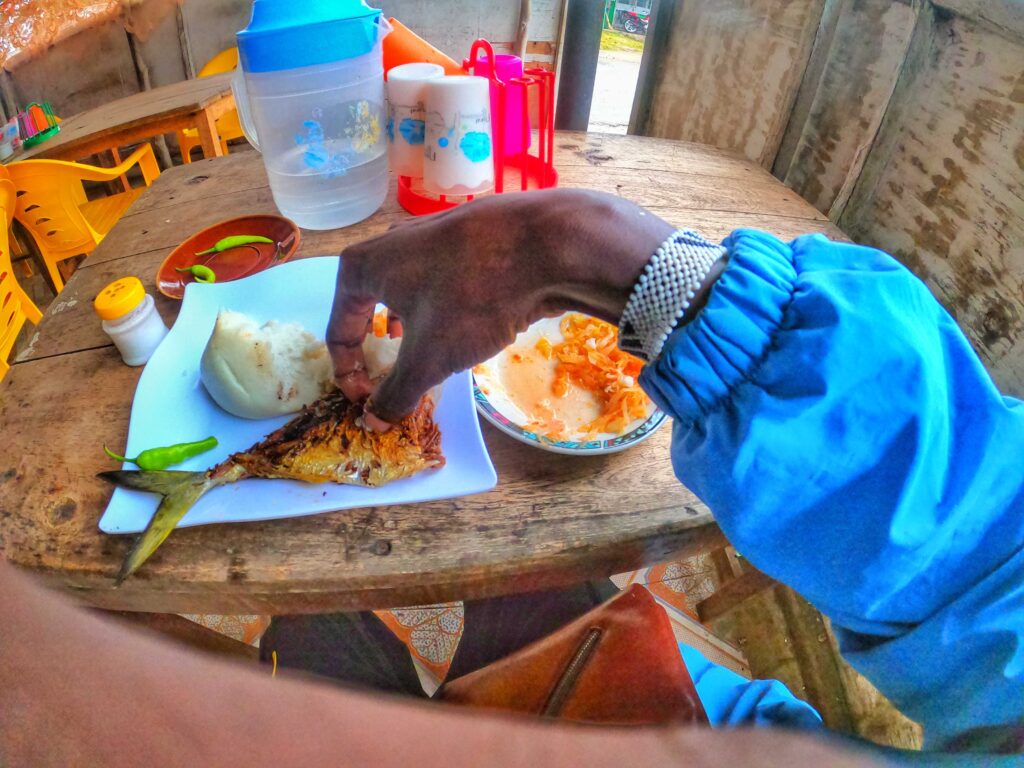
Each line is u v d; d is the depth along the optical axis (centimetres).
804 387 38
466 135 86
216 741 19
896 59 105
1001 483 39
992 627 38
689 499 61
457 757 21
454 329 44
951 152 97
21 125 181
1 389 72
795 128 132
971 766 35
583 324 77
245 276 85
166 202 104
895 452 37
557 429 67
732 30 146
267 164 91
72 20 205
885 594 40
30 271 200
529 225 41
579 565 58
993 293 92
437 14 219
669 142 123
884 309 39
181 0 228
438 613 126
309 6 78
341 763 20
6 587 22
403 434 59
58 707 19
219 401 65
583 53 124
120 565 55
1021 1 81
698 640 126
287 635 78
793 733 31
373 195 95
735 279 41
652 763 25
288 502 58
